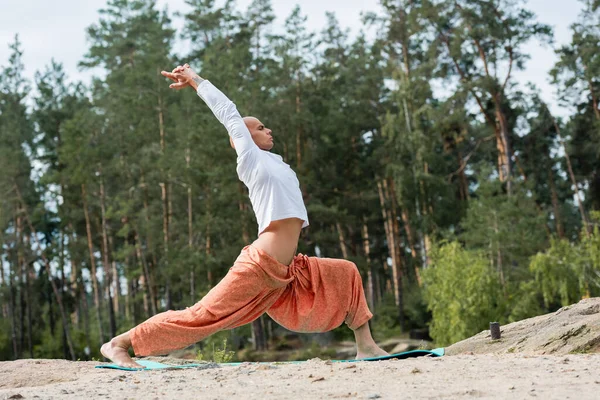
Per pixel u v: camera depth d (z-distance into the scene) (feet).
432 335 110.11
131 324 146.61
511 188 146.41
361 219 180.65
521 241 123.85
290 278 21.11
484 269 107.76
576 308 26.17
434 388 15.19
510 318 105.19
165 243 141.79
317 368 19.61
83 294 158.51
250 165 21.12
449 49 154.51
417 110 154.20
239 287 20.52
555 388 14.55
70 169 145.59
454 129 169.17
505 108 164.96
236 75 147.43
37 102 171.83
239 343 141.18
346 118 173.68
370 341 22.13
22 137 169.89
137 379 18.75
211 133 136.15
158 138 153.07
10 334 171.12
